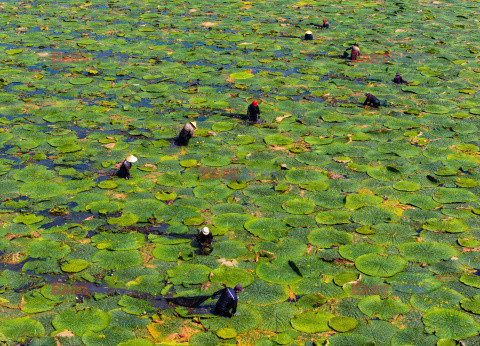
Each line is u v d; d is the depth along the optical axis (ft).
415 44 88.38
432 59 81.10
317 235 40.09
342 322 31.73
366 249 38.50
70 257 37.22
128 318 31.94
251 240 39.47
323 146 54.19
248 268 36.58
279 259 37.42
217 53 82.79
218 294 33.35
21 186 45.98
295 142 55.11
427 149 53.57
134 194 45.11
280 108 63.21
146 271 36.01
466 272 36.14
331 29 96.94
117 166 49.65
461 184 47.01
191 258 37.32
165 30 94.89
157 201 44.11
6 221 41.14
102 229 40.34
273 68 76.74
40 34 90.94
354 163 50.85
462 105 64.44
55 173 48.32
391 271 36.22
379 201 44.57
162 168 49.55
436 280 35.35
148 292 34.09
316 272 36.17
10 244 38.40
